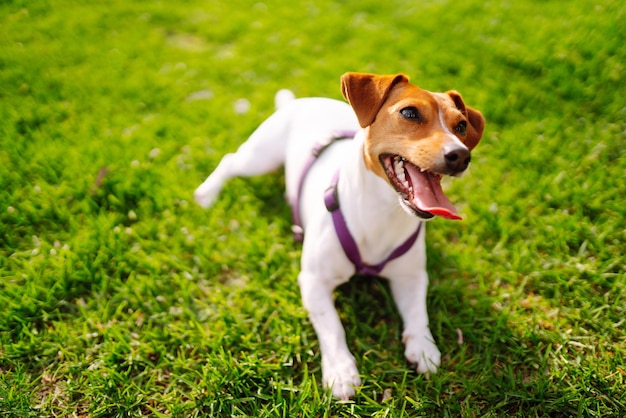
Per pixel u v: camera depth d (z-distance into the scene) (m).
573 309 0.81
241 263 0.88
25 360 0.76
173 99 1.17
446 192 0.98
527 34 1.31
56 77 1.21
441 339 0.78
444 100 0.70
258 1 1.55
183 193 0.97
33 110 1.12
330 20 1.44
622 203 0.93
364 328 0.80
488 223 0.93
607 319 0.80
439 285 0.84
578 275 0.85
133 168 1.00
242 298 0.84
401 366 0.76
